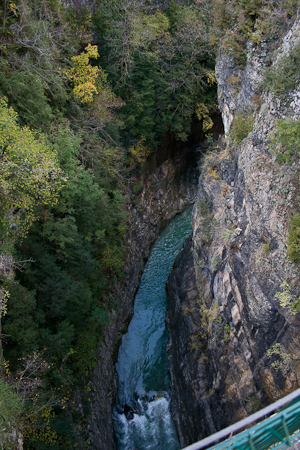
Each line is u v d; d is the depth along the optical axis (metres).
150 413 21.42
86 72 24.39
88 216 21.22
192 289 25.05
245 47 18.53
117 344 24.70
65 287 17.92
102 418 19.53
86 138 24.48
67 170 18.66
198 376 19.83
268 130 14.36
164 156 36.94
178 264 29.94
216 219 21.09
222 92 21.69
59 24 25.47
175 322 24.75
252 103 17.14
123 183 29.86
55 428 15.16
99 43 30.11
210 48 31.69
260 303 13.58
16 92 17.47
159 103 33.38
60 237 18.20
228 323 17.84
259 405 14.16
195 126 37.91
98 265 23.67
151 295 29.30
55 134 19.02
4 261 14.26
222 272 18.77
